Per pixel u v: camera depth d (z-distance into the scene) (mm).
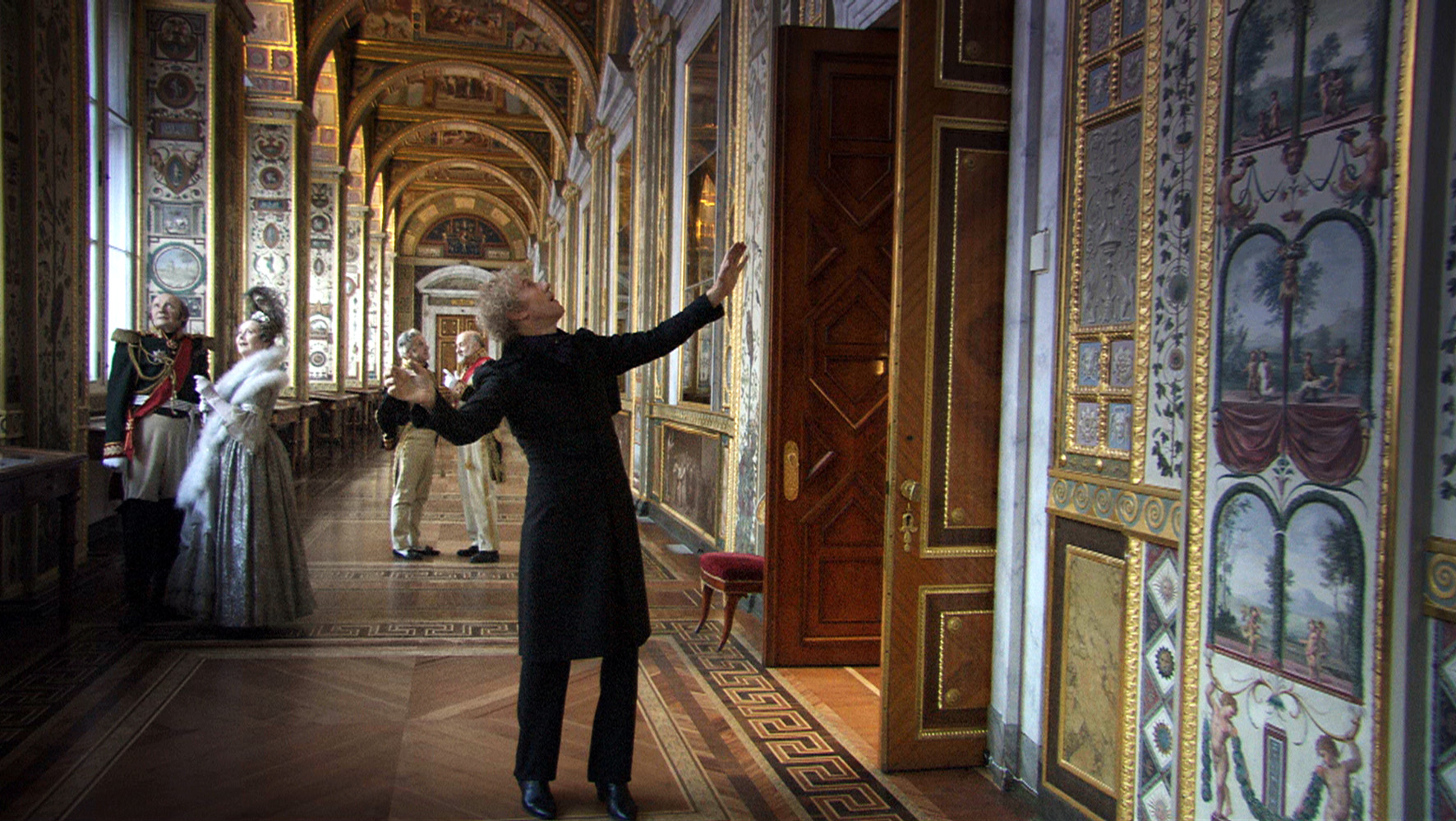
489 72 17750
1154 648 2570
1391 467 1753
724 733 3789
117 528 8016
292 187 12531
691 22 8742
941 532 3426
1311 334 1928
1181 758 2271
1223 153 2168
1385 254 1770
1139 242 2641
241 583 4816
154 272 8969
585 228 17750
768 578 4648
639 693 4250
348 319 22266
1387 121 1771
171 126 8961
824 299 4613
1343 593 1853
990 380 3449
